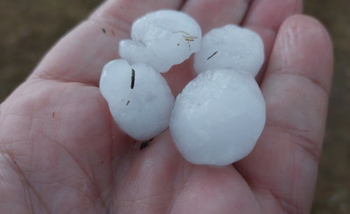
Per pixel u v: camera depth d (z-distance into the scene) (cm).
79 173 10
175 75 13
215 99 10
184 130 10
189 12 15
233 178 10
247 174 11
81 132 10
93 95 11
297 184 10
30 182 9
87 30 13
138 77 11
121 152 11
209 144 10
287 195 10
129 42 12
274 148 11
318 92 12
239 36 12
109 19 14
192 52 12
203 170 10
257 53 12
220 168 10
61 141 10
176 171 10
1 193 9
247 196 10
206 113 10
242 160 11
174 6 15
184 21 12
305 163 11
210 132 9
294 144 11
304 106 11
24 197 9
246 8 15
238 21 15
